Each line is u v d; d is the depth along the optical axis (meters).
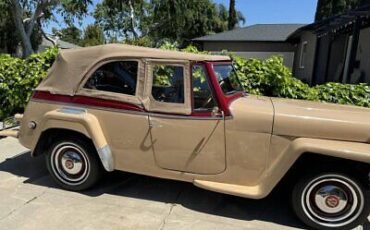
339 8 25.45
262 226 3.49
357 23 11.30
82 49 3.95
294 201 3.47
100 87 3.82
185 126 3.54
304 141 3.25
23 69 6.56
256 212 3.76
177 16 28.09
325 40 15.31
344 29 13.05
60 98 3.96
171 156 3.66
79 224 3.39
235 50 22.84
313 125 3.30
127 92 3.72
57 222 3.41
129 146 3.77
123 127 3.73
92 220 3.47
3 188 4.11
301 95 5.92
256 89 6.00
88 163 4.00
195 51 6.59
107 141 3.83
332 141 3.26
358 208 3.31
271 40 21.88
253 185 3.52
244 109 3.45
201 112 3.50
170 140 3.62
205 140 3.52
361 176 3.25
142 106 3.64
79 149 3.99
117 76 3.74
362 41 12.45
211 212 3.72
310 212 3.43
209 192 4.16
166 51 3.71
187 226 3.42
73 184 4.08
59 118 3.89
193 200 3.96
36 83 6.45
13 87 6.56
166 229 3.36
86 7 23.16
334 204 3.36
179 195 4.07
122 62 3.72
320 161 3.35
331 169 3.29
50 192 4.05
